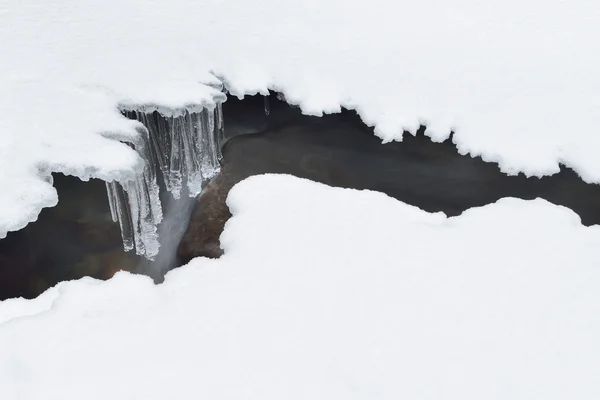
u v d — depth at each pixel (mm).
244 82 7527
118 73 7188
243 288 4797
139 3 8789
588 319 4570
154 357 4168
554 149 6914
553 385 4113
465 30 8688
